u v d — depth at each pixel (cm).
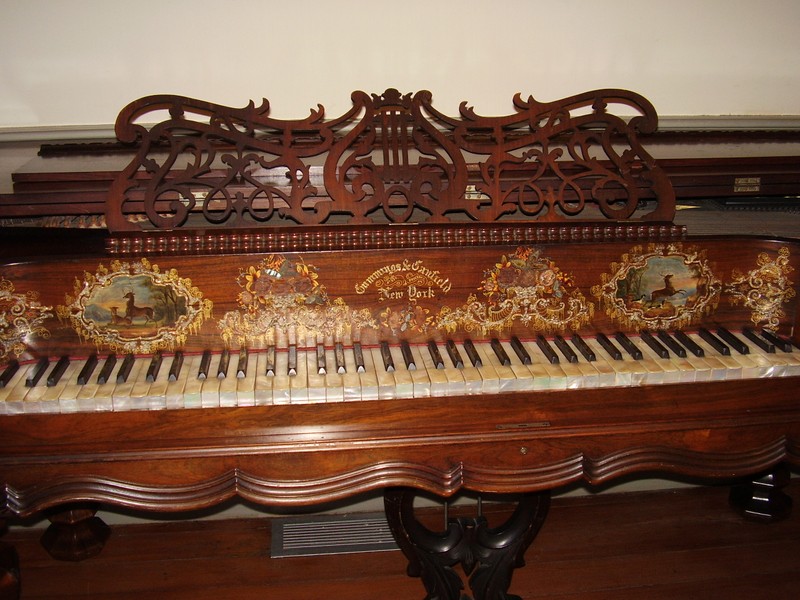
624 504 325
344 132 255
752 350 198
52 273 182
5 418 171
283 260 188
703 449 195
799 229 220
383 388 180
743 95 276
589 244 196
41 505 176
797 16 267
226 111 187
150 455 176
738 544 298
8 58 240
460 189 192
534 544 300
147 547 299
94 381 179
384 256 191
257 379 181
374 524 310
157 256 185
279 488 184
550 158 195
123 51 246
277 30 249
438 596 246
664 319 205
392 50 256
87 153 228
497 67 263
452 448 186
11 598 230
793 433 198
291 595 275
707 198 231
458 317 198
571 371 186
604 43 264
